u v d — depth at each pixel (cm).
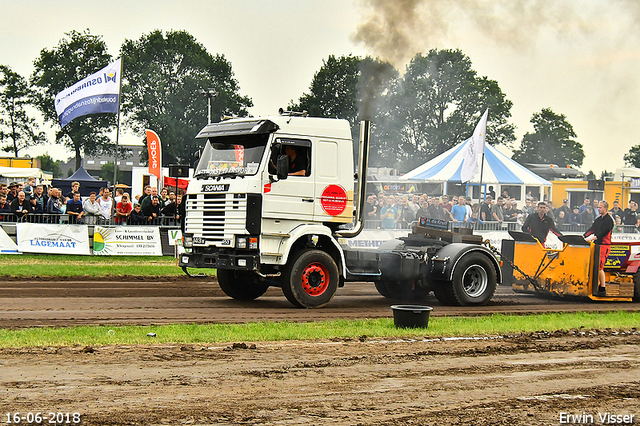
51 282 1461
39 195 2025
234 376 679
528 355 830
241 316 1071
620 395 663
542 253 1452
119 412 557
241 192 1137
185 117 6769
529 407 612
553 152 9019
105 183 3547
